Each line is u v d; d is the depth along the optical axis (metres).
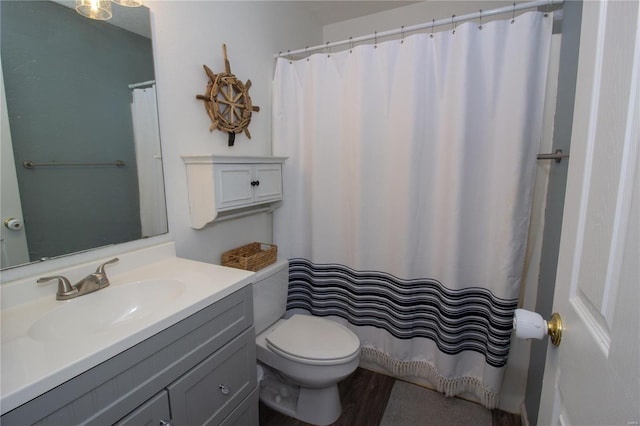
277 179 1.85
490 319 1.58
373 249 1.84
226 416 1.15
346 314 1.97
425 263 1.74
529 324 0.69
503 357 1.55
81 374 0.71
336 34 2.53
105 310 1.07
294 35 2.19
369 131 1.73
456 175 1.53
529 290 1.59
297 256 2.05
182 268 1.29
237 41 1.71
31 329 0.85
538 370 1.43
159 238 1.39
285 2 2.08
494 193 1.52
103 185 1.19
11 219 0.97
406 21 2.28
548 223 1.44
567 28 1.31
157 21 1.32
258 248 1.92
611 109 0.49
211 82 1.56
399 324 1.78
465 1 2.09
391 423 1.61
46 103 1.03
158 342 0.87
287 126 1.95
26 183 1.00
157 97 1.34
